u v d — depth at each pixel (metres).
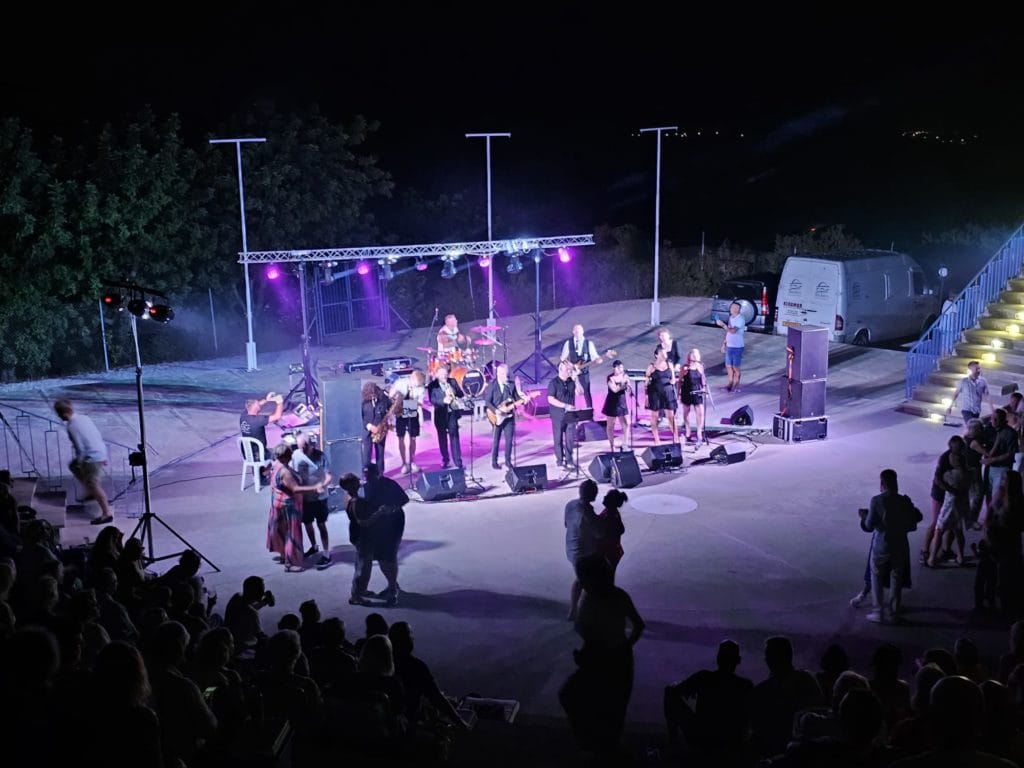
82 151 26.45
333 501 15.12
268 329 29.66
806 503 14.84
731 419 18.97
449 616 11.42
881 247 42.72
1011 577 10.94
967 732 3.70
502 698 9.57
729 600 11.70
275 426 19.94
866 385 21.62
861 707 4.83
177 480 16.77
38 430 19.88
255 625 8.97
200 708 5.83
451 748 7.47
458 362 20.39
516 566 12.84
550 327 29.59
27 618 6.57
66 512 15.10
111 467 17.45
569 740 7.99
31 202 24.78
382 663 6.94
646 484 15.85
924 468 16.28
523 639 10.84
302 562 12.90
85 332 25.73
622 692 7.54
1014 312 20.16
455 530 14.12
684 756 7.25
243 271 29.08
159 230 26.59
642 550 13.20
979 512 13.34
